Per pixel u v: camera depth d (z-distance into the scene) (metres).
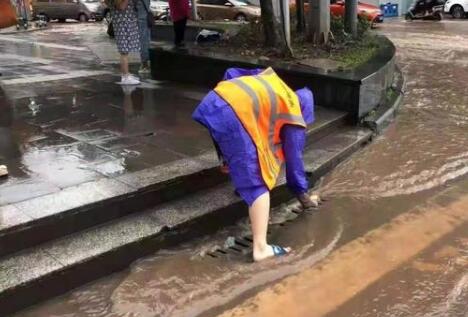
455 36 19.12
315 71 7.38
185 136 5.64
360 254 4.13
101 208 4.04
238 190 3.96
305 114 4.34
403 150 6.53
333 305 3.49
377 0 31.80
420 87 10.23
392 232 4.50
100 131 5.78
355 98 6.96
